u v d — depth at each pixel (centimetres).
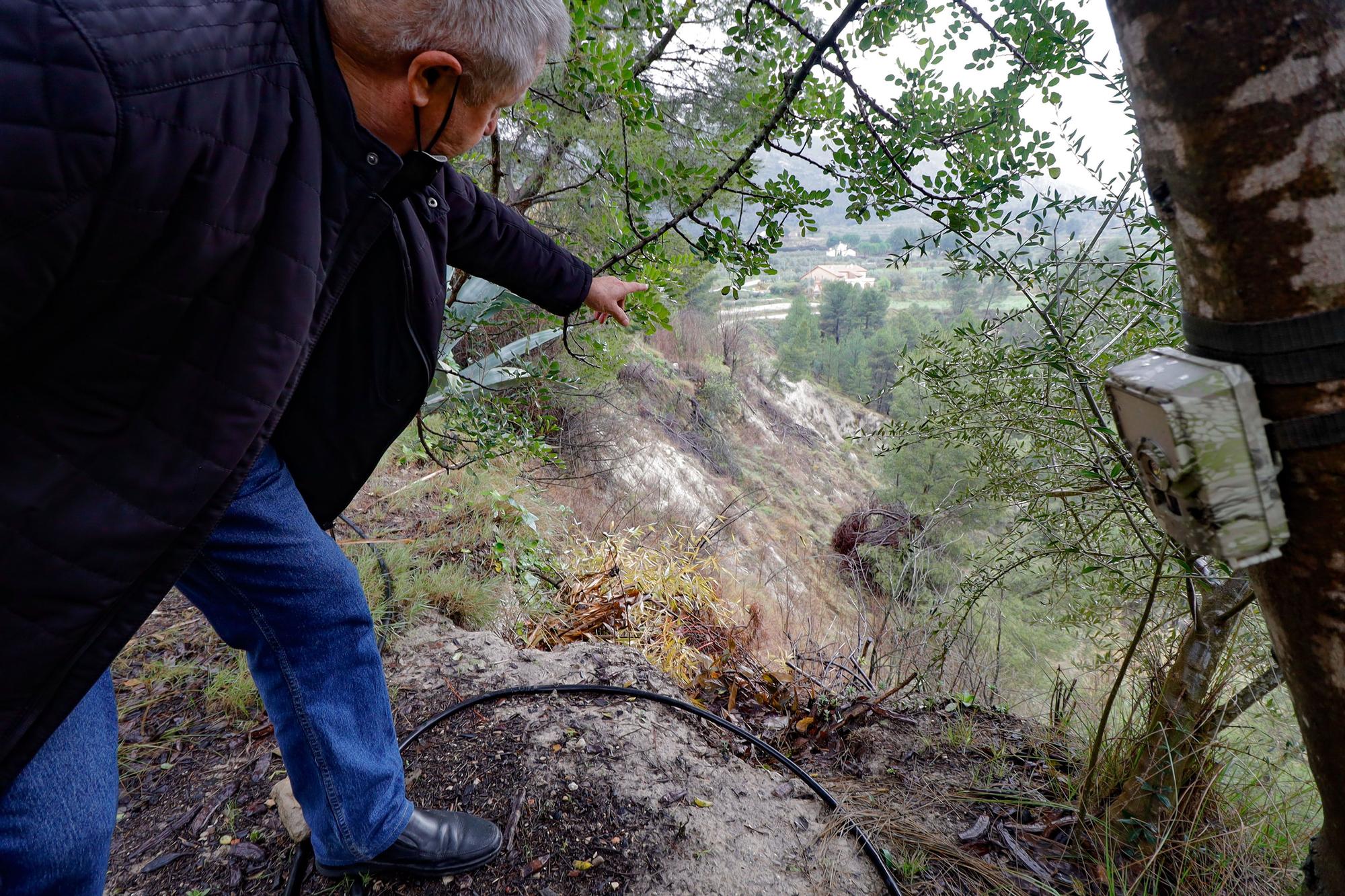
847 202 147
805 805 168
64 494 80
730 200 181
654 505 637
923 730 208
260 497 109
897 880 149
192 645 218
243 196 80
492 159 259
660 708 196
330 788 122
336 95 88
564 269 155
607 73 151
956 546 315
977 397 175
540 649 268
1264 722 168
